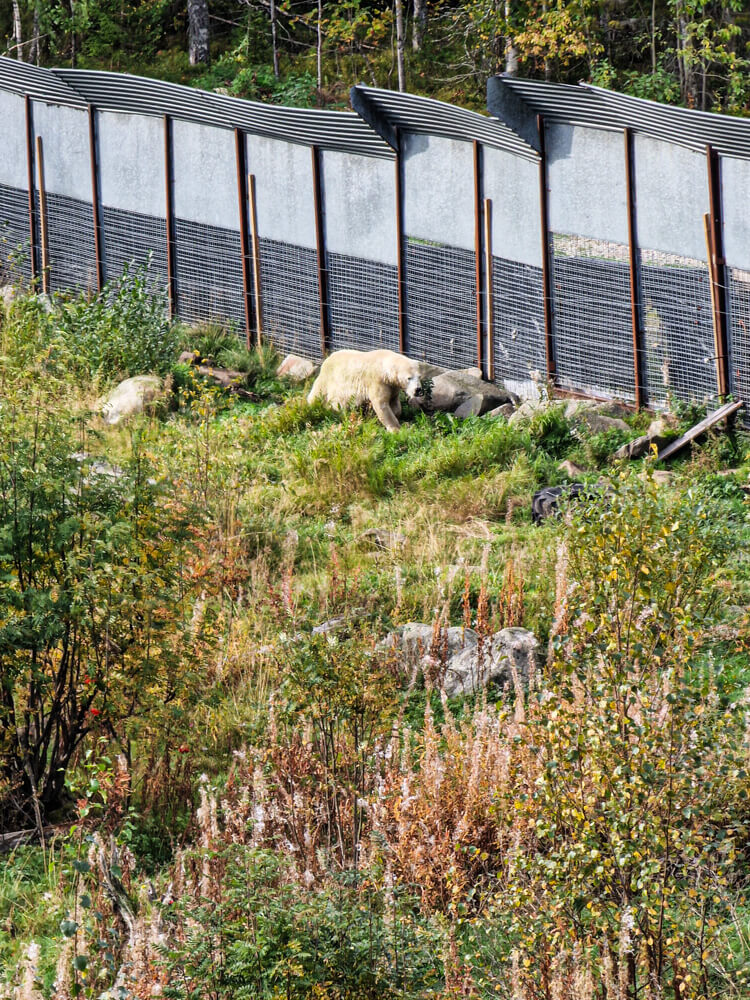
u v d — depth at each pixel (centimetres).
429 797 2209
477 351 5691
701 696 1803
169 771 2581
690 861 1830
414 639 3077
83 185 7112
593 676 1925
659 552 2064
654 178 5028
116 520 2659
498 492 4328
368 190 5906
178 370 5791
